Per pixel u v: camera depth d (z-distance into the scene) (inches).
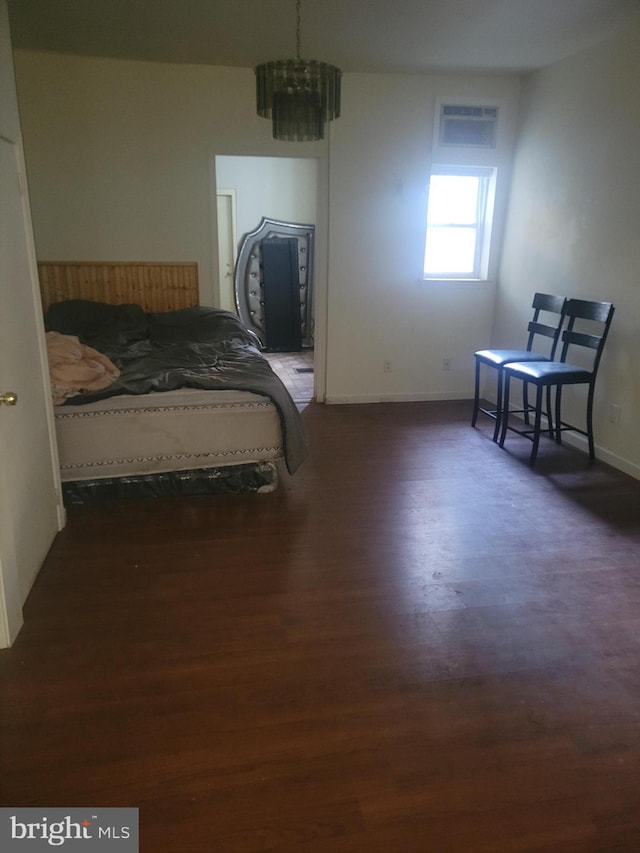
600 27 141.3
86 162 174.7
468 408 202.2
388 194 191.8
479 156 191.6
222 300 290.4
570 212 165.0
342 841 56.4
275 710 71.6
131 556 105.0
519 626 88.1
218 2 127.2
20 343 90.7
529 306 186.9
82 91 169.6
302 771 63.6
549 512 125.2
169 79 172.9
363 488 135.6
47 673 76.9
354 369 205.8
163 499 127.4
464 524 119.3
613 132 147.2
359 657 80.9
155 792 60.8
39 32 146.8
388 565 103.8
